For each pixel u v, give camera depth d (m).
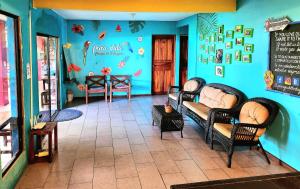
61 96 7.56
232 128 3.91
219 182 1.58
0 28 3.77
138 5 4.84
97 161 4.07
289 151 3.83
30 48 4.20
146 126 5.91
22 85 3.75
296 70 3.64
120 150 4.51
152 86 9.84
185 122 6.25
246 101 4.54
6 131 3.74
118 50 9.21
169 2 4.89
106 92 8.58
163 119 5.00
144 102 8.55
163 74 9.84
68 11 6.77
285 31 3.83
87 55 9.01
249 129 3.96
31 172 3.71
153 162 4.05
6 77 3.88
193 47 7.66
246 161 4.12
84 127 5.81
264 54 4.34
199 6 4.99
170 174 3.67
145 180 3.50
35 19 4.64
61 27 7.80
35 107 4.54
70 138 5.09
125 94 9.49
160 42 9.60
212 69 6.38
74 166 3.89
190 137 5.19
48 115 6.21
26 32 3.99
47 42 5.96
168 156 4.28
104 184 3.39
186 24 8.30
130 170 3.78
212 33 6.33
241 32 5.03
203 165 3.96
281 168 3.89
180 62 9.84
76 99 8.98
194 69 7.61
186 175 3.65
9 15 3.36
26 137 3.90
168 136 5.23
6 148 3.74
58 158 4.17
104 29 9.00
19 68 3.72
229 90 5.28
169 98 7.54
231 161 4.10
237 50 5.20
